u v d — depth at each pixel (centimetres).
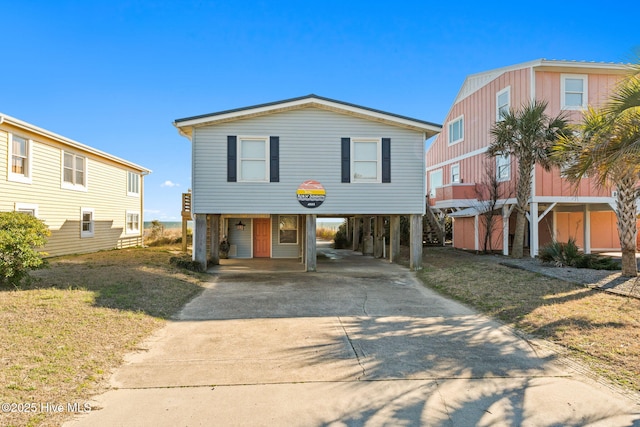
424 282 1032
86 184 1706
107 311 612
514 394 361
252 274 1180
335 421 313
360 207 1239
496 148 1361
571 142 746
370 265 1433
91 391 361
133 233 2206
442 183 2288
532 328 566
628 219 859
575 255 1074
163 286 851
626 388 368
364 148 1249
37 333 489
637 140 571
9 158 1241
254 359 454
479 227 1711
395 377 402
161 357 458
